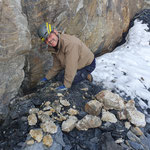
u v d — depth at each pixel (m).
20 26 1.91
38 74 2.87
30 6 2.20
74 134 2.02
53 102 2.38
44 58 2.79
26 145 1.82
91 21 3.54
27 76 2.73
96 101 2.28
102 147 1.83
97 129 2.09
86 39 3.64
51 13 2.51
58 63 2.41
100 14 3.73
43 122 2.06
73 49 1.98
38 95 2.54
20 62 2.16
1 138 1.99
